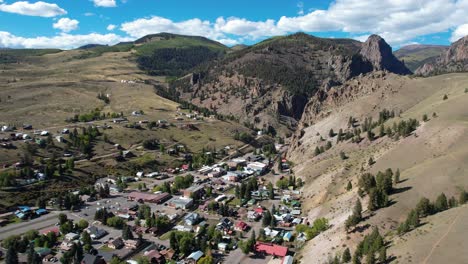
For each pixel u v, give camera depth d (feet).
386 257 316.60
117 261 414.21
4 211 574.56
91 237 490.49
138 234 501.56
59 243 474.49
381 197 425.69
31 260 403.54
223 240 489.26
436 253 289.53
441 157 492.54
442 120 597.52
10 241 449.89
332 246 401.90
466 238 295.28
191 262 429.79
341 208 490.90
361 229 395.75
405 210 404.77
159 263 431.43
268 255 449.89
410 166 519.19
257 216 569.23
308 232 465.06
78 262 416.05
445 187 420.77
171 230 529.86
